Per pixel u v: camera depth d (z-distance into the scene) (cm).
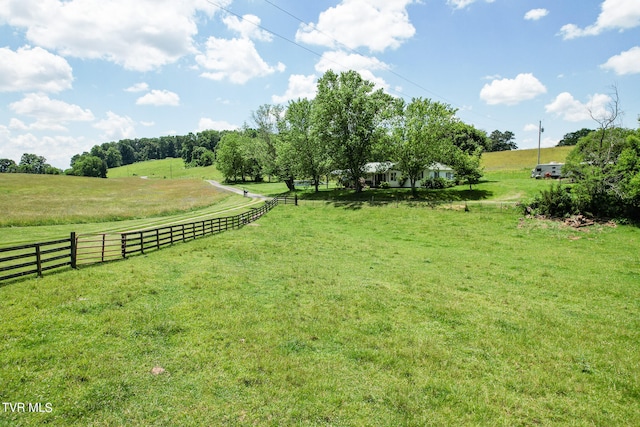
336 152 5225
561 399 726
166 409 623
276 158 6216
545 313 1252
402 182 6138
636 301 1452
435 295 1395
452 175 6512
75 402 620
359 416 635
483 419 645
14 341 785
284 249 2211
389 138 5209
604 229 3050
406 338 971
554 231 3108
